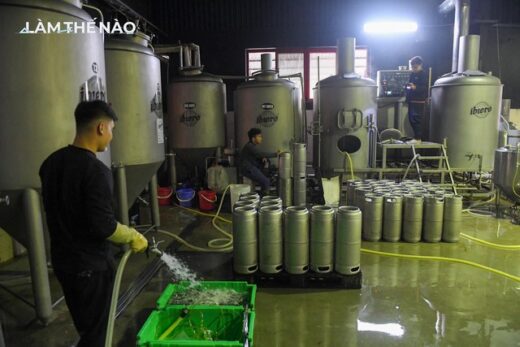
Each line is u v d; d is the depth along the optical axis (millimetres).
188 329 2158
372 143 5293
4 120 2086
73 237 1524
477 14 7609
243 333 1906
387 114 6414
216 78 5676
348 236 2703
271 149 5426
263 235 2785
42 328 2312
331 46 7672
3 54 2043
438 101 5316
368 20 7605
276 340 2158
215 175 5242
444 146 5074
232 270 3057
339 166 5305
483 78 5023
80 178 1478
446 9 6898
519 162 4277
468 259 3316
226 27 7637
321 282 2820
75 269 1524
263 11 7609
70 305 1600
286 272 2809
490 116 5074
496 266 3162
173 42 7664
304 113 5844
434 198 3672
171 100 5562
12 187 2150
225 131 6012
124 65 3291
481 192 5203
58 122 2209
